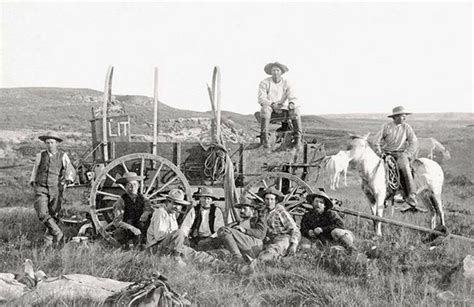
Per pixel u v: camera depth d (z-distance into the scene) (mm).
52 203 10008
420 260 8680
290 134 11719
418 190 12234
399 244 9625
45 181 9852
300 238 9172
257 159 11438
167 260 8172
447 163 26734
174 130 28312
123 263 7988
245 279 7711
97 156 10977
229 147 11344
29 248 9406
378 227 11297
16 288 6555
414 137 12172
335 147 23719
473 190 22000
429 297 6973
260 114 11977
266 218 9188
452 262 8680
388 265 8195
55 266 7828
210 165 10711
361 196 19703
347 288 7113
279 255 8672
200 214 10023
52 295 6215
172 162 10836
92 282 6695
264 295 6988
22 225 12148
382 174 11672
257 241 8953
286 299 6895
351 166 11719
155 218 8992
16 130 27859
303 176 11570
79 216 12672
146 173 10703
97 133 11367
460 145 28469
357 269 8039
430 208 12547
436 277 7801
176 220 10125
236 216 10500
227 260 8664
